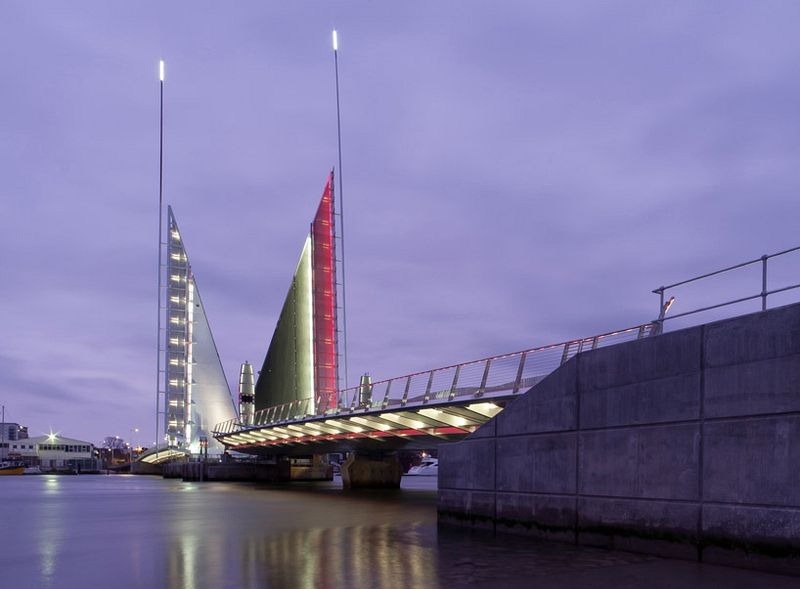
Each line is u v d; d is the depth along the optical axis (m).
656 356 17.45
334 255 134.62
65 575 15.95
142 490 70.81
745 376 15.32
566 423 20.02
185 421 144.75
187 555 19.09
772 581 13.55
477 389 36.91
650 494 17.28
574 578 14.32
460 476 24.61
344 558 17.86
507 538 21.12
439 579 14.51
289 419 66.25
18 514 36.41
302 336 134.25
